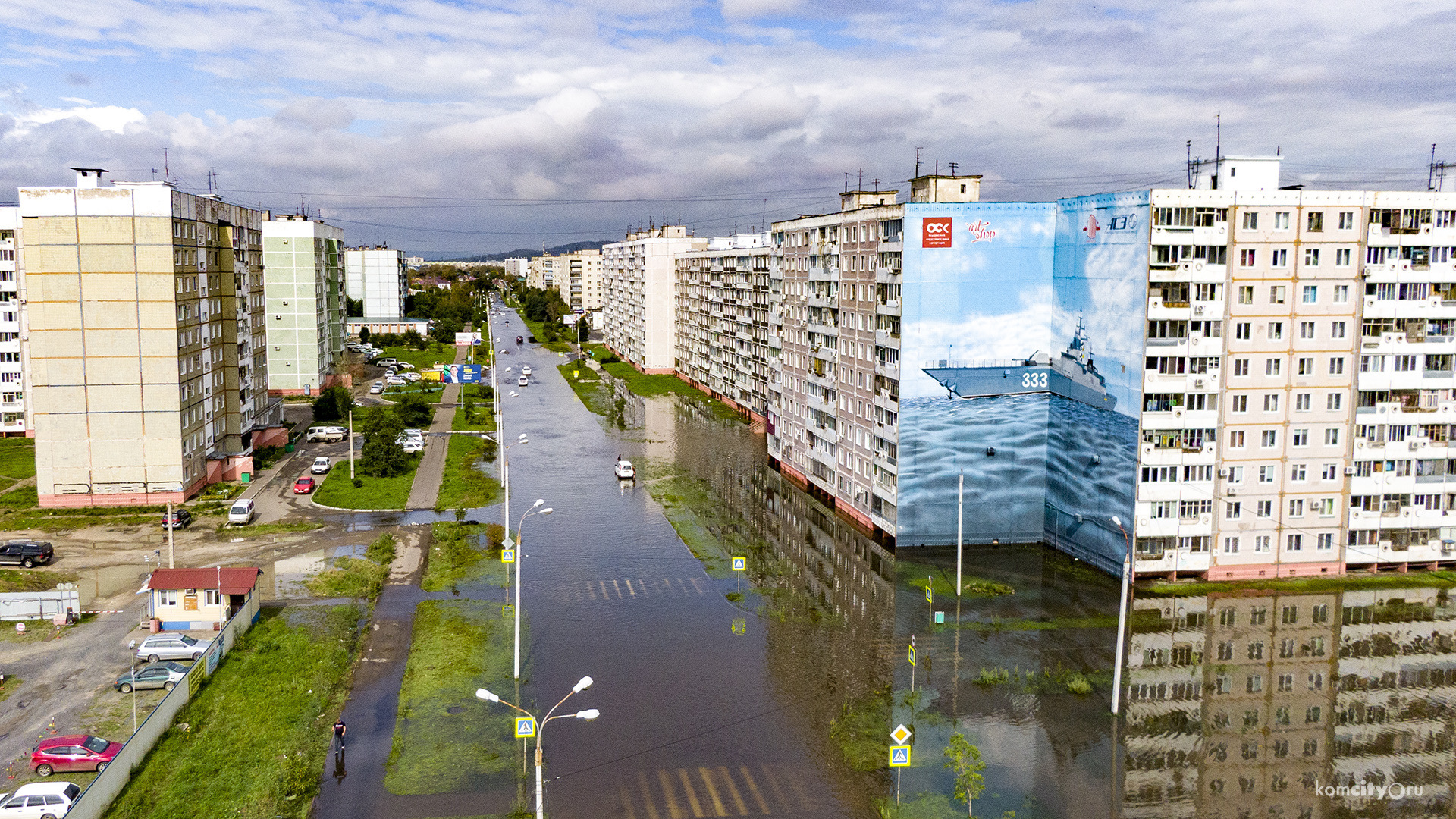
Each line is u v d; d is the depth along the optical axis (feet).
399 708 180.04
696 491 360.48
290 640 209.36
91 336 311.88
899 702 185.26
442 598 241.35
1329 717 179.83
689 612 233.55
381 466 375.45
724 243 643.86
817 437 350.02
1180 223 237.04
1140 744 169.37
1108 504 257.75
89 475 317.63
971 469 281.95
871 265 296.92
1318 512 256.32
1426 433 257.96
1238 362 245.24
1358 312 248.93
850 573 262.47
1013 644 213.66
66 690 182.50
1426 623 226.17
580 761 161.89
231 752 160.56
